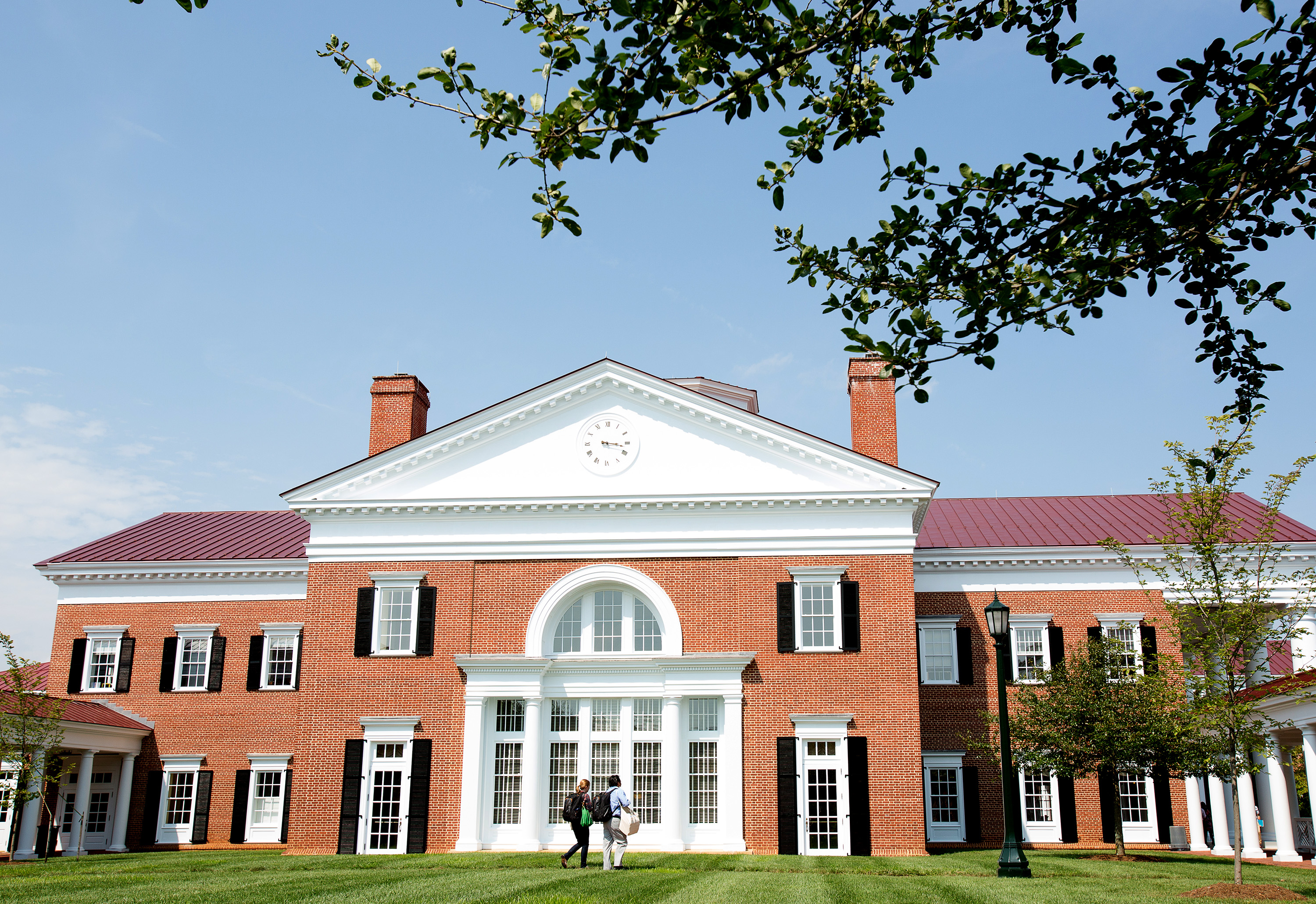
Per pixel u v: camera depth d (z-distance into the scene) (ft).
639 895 56.70
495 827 98.78
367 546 106.32
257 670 126.52
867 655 98.99
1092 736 89.97
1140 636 115.55
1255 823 95.40
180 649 128.57
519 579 104.22
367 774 100.12
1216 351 33.58
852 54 32.32
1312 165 28.09
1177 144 28.84
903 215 33.94
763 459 104.58
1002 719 73.82
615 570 103.30
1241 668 71.20
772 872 74.90
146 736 125.49
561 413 107.86
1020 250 32.37
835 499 101.96
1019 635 120.37
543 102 31.12
